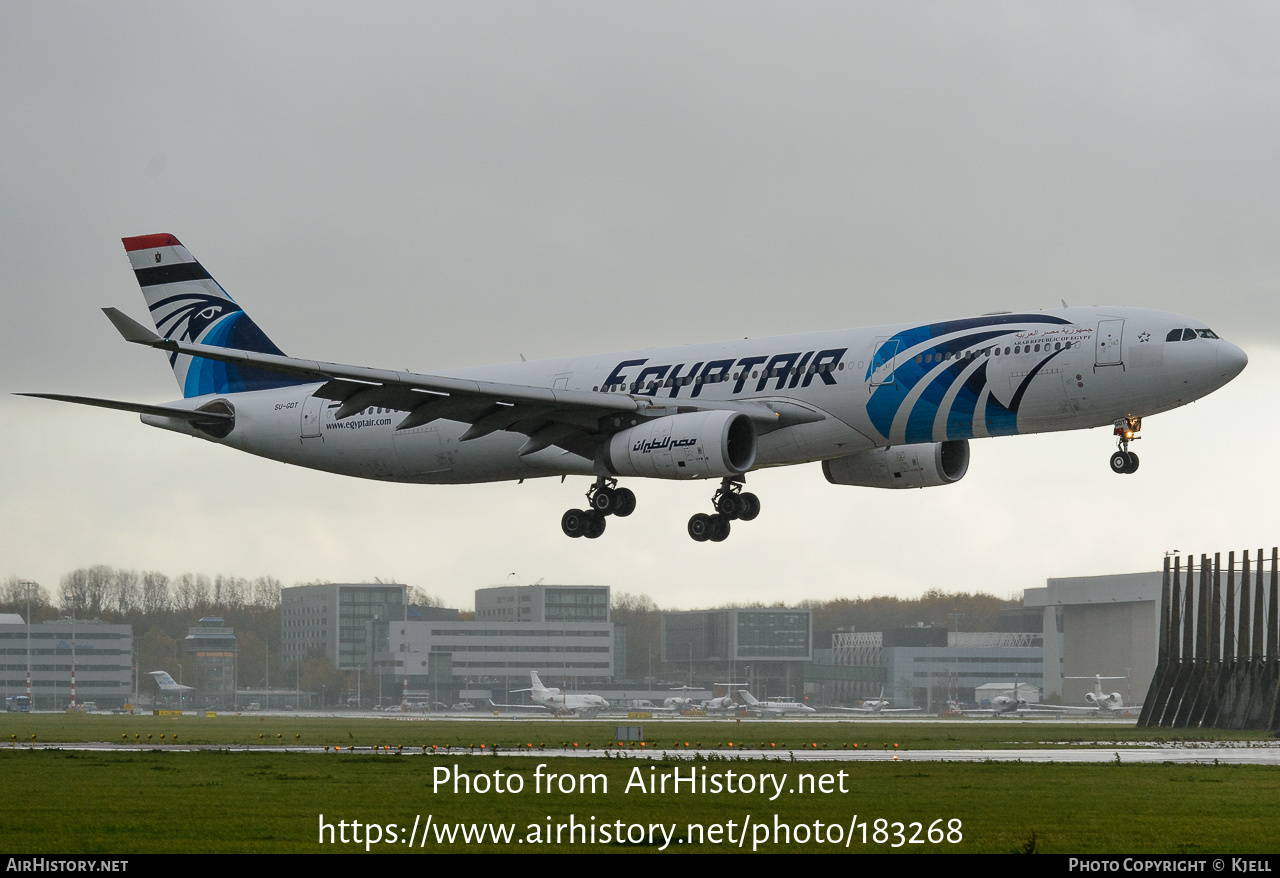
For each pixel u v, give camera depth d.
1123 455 113.69
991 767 86.06
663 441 116.00
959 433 116.56
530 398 117.81
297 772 79.69
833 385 118.75
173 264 159.25
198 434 156.25
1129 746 118.88
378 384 117.44
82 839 53.06
